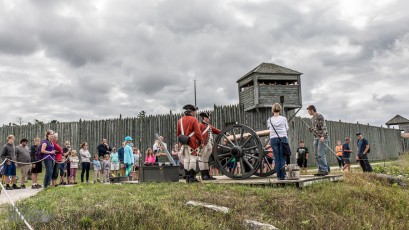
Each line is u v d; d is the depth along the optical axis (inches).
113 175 693.9
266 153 435.8
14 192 463.8
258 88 905.5
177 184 371.6
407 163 987.3
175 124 956.0
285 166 373.4
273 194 322.7
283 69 952.9
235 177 405.7
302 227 270.4
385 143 1510.8
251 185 368.5
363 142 637.3
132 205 261.1
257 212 283.6
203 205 277.0
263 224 253.9
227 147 410.9
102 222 228.5
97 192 335.9
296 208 298.4
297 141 967.0
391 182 525.0
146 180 415.5
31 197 356.2
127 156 636.1
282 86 928.3
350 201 345.1
